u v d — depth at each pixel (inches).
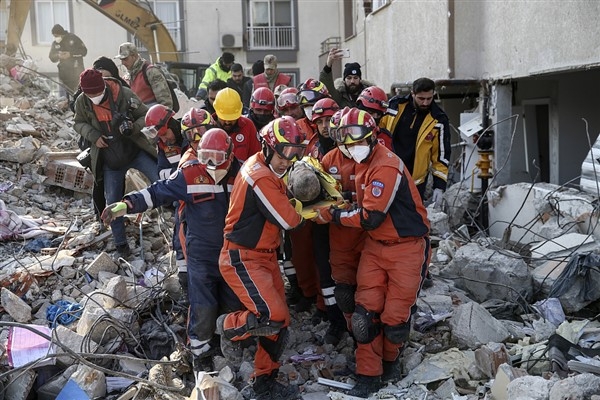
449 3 409.1
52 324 221.5
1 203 293.3
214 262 191.9
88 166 285.4
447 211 360.5
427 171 256.2
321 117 208.1
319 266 209.5
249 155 217.8
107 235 275.3
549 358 192.1
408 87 502.3
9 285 237.8
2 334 211.8
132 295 231.8
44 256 266.7
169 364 195.8
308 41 1045.2
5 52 674.8
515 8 351.3
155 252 276.2
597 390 157.6
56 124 455.2
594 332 209.6
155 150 267.6
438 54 430.3
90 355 185.3
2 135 410.6
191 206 192.2
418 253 185.6
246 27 1033.5
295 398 186.2
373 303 185.3
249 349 209.0
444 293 250.1
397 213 183.6
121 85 265.9
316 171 190.9
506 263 254.5
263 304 175.9
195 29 1020.5
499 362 191.0
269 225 177.9
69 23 994.7
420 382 191.8
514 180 411.5
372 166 181.6
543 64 327.9
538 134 416.2
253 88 362.0
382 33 567.8
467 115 409.1
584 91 387.2
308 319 231.3
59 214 324.2
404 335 184.9
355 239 199.0
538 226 303.9
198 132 196.9
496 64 375.6
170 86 331.3
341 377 198.2
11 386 190.4
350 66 269.0
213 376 190.2
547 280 248.4
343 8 848.9
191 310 193.9
